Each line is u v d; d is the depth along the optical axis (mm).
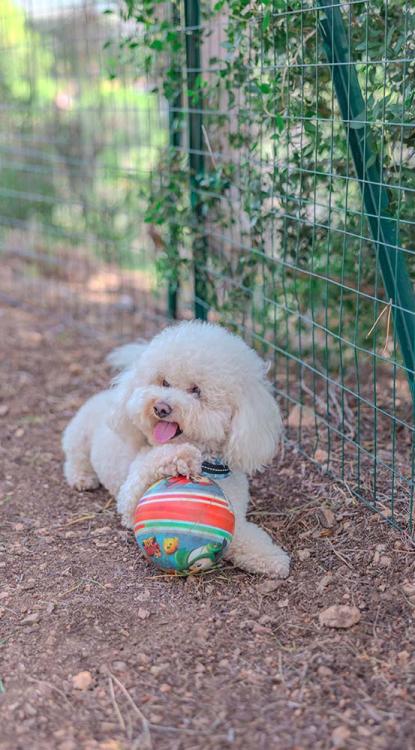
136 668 1823
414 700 1753
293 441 2402
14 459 2461
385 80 1992
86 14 3141
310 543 2080
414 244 2164
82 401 2738
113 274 3844
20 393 2791
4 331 3266
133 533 2135
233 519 1968
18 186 4062
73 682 1798
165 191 2641
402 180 2094
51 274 3957
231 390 1982
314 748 1692
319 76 2186
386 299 2354
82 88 3660
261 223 2385
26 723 1737
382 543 2037
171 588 1983
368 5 1991
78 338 3170
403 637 1857
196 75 2479
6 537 2148
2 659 1841
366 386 2590
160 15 2590
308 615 1918
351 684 1786
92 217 3852
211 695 1777
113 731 1727
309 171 2193
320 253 2404
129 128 3635
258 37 2246
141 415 1997
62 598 1965
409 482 2125
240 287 2514
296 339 2711
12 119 3945
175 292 2803
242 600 1954
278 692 1780
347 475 2236
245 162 2383
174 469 1979
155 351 2018
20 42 3838
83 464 2322
